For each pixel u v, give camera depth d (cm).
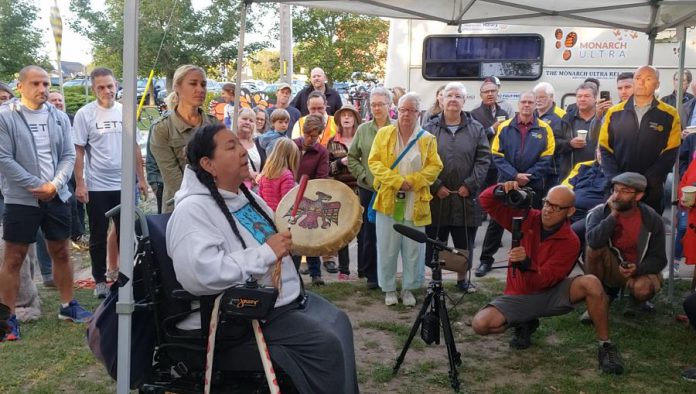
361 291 621
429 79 1052
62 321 528
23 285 532
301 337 302
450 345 409
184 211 298
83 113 564
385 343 491
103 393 406
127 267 304
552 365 450
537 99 770
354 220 354
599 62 999
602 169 571
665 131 535
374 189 586
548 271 436
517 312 441
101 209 574
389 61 1066
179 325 312
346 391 303
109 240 548
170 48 1367
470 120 598
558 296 443
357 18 1955
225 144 307
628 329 510
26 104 498
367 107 1309
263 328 304
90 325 320
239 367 304
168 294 311
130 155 305
